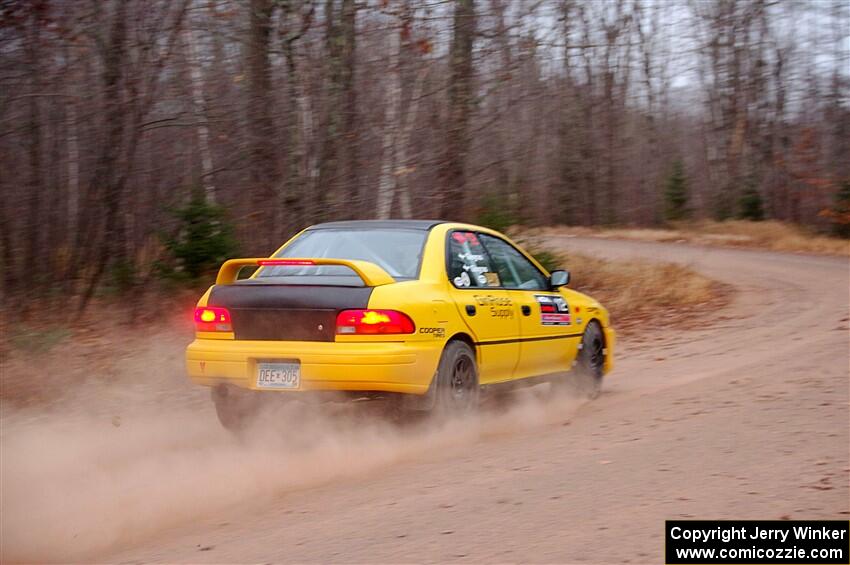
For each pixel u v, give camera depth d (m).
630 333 26.14
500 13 26.11
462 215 27.06
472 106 26.42
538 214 49.81
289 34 24.44
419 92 25.89
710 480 9.95
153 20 24.05
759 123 93.19
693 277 36.59
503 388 13.92
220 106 25.30
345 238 13.53
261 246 24.88
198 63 25.58
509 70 26.56
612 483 10.03
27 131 23.91
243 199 26.86
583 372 15.98
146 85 24.45
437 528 8.85
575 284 35.09
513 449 12.00
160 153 27.33
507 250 14.84
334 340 11.73
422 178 26.28
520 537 8.48
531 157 35.34
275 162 24.69
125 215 26.11
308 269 12.99
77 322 22.95
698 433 12.16
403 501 9.80
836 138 86.31
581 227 86.31
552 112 53.84
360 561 8.09
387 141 25.55
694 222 90.12
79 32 23.09
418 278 12.55
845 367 16.38
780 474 10.02
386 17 25.17
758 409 13.40
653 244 67.81
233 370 12.09
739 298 33.09
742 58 92.88
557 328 15.16
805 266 48.69
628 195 93.88
